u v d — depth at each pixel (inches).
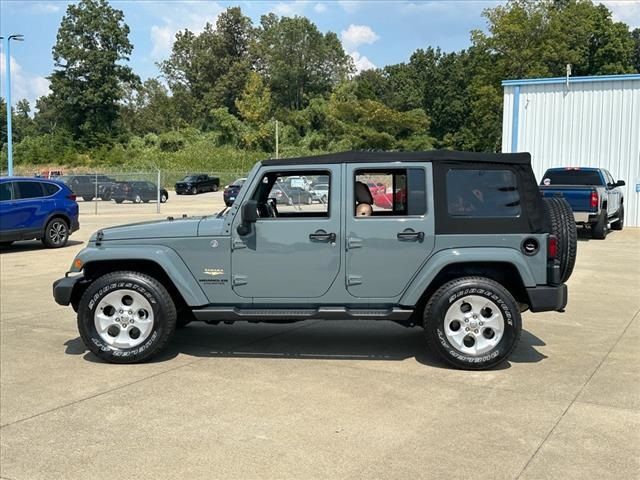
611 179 740.0
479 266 228.5
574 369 224.4
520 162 225.1
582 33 2096.5
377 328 291.0
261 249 230.1
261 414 183.0
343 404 190.5
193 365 233.1
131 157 3034.0
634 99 781.3
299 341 266.8
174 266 231.6
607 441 162.9
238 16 4035.4
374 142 3070.9
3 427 175.8
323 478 143.8
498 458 153.3
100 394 201.8
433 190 223.9
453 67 3769.7
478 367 221.8
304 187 231.8
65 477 146.1
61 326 297.9
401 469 147.9
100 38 3348.9
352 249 226.7
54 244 609.9
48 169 2797.7
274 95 3789.4
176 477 145.2
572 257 227.1
